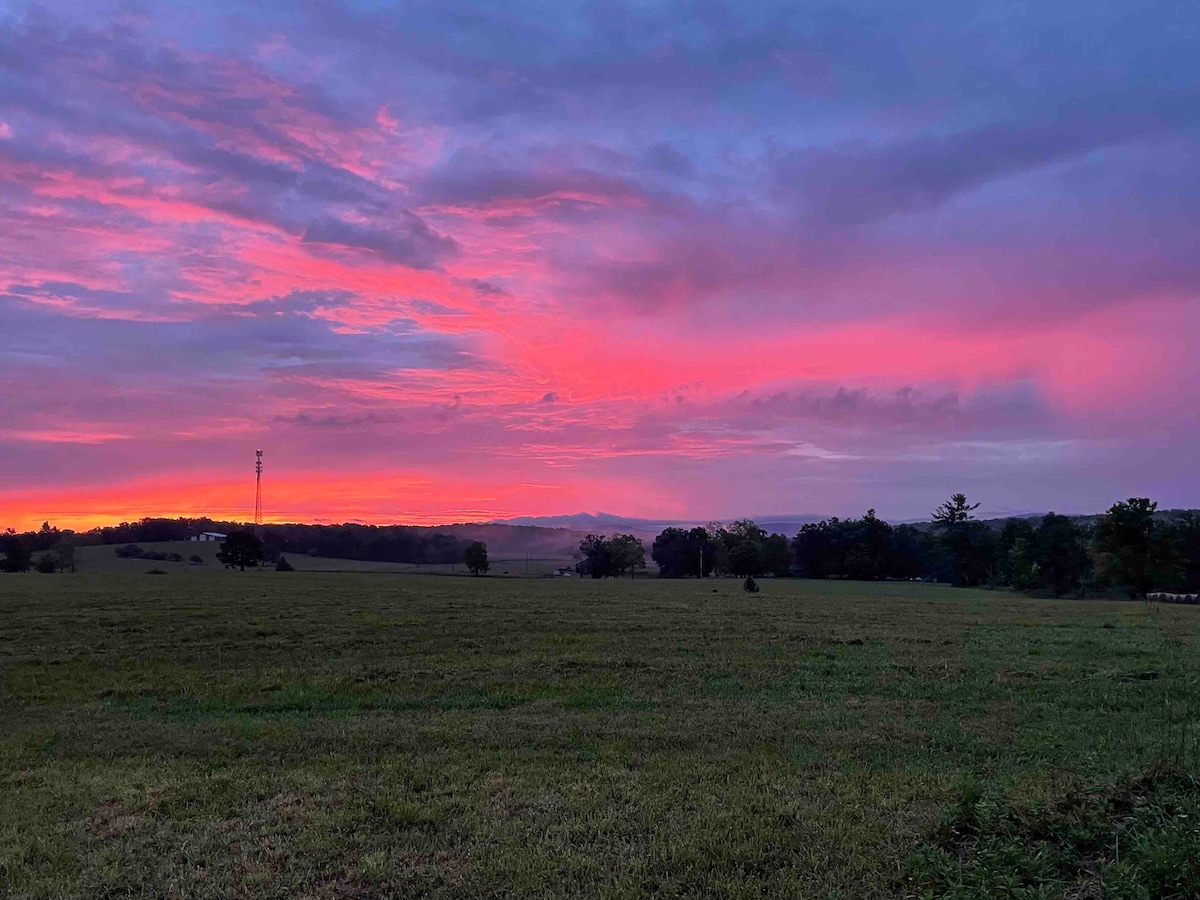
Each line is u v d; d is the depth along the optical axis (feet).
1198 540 255.91
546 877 20.06
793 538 417.69
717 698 46.42
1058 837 19.31
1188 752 26.17
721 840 22.08
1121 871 16.38
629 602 120.88
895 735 35.99
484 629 80.18
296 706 46.01
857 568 369.50
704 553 409.28
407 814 24.40
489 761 31.32
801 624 86.89
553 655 63.21
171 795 27.04
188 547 415.03
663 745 34.17
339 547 472.44
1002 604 138.41
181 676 55.67
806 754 32.27
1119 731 35.78
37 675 57.11
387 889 19.65
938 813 23.27
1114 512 231.50
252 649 67.46
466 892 19.43
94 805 26.63
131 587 157.48
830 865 20.39
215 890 19.72
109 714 44.57
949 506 346.54
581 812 24.72
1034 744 33.78
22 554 327.47
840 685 50.08
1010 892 16.42
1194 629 84.17
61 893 19.83
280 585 171.53
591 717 40.52
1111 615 106.83
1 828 24.62
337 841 22.58
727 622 88.07
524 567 447.42
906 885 18.63
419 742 34.94
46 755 34.30
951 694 46.75
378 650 66.59
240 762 32.09
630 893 18.98
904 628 83.51
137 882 20.26
